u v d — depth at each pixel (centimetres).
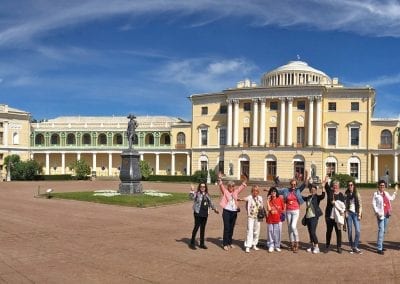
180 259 1659
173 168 10444
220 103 9681
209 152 9756
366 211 3553
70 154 11150
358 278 1423
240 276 1430
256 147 8931
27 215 2908
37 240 1992
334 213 1834
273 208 1844
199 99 9981
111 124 10988
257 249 1877
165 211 3309
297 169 8650
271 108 9012
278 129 8912
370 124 8638
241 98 9181
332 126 8781
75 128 11075
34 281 1328
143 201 3766
